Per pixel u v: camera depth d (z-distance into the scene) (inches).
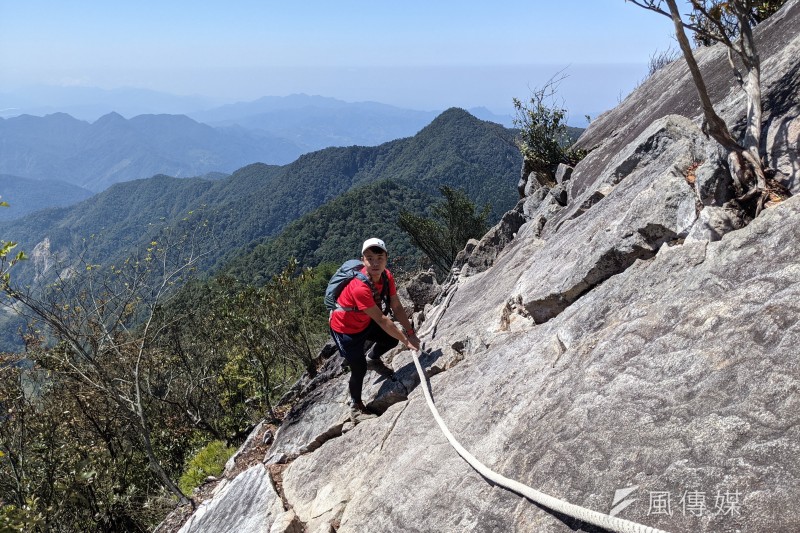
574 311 175.6
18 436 510.0
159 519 430.6
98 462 494.3
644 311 142.6
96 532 492.7
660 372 123.1
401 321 230.8
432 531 142.5
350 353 227.0
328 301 226.8
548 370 158.4
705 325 123.6
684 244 157.0
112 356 478.3
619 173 263.7
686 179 182.1
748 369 108.2
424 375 213.6
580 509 106.9
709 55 386.0
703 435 103.8
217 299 569.6
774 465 91.7
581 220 239.1
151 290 423.5
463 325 255.0
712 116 162.2
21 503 456.1
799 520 83.1
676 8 147.9
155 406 592.1
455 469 154.0
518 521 123.6
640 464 108.6
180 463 585.3
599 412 126.0
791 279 117.2
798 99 172.1
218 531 244.1
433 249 793.6
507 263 294.4
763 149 169.3
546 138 525.7
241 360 459.2
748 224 144.9
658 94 443.2
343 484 202.4
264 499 236.5
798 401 97.2
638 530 95.5
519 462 134.5
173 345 589.6
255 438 346.3
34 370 498.6
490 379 184.2
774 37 298.4
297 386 378.3
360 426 230.4
